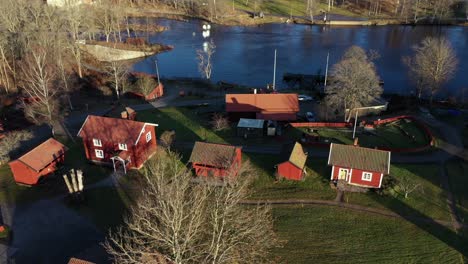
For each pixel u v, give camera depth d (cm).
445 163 6331
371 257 4347
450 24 17138
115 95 9638
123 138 5981
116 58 12838
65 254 4416
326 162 6319
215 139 7150
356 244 4547
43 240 4631
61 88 8800
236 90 10144
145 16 18112
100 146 6166
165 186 4072
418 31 16138
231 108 7869
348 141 7038
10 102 8606
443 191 5550
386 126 7731
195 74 11644
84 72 10612
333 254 4394
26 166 5600
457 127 7681
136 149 5975
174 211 3394
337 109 8231
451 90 10181
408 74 10538
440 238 4631
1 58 9638
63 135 7338
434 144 6938
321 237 4659
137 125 6094
